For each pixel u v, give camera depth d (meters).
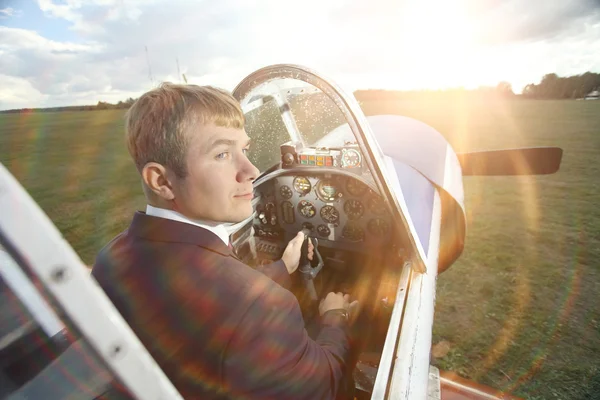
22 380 0.46
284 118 1.95
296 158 2.00
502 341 2.64
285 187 2.21
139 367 0.49
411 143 2.81
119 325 0.46
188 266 0.70
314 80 1.41
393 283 1.91
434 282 1.64
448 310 3.04
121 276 0.74
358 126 1.37
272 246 2.37
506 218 4.95
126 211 6.83
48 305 0.42
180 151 0.71
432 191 2.36
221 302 0.68
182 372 0.72
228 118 0.76
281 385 0.72
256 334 0.68
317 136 1.91
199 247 0.74
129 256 0.74
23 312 0.44
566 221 4.67
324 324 1.18
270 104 1.83
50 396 0.47
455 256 2.72
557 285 3.26
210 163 0.74
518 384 2.27
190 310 0.68
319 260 1.91
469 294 3.24
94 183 9.55
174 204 0.79
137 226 0.76
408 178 2.17
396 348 1.12
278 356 0.71
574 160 7.99
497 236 4.38
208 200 0.77
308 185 2.13
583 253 3.79
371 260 2.16
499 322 2.85
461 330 2.79
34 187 9.64
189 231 0.74
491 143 11.18
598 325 2.72
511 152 3.86
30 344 0.45
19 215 0.35
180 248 0.72
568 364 2.39
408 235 1.47
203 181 0.74
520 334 2.70
